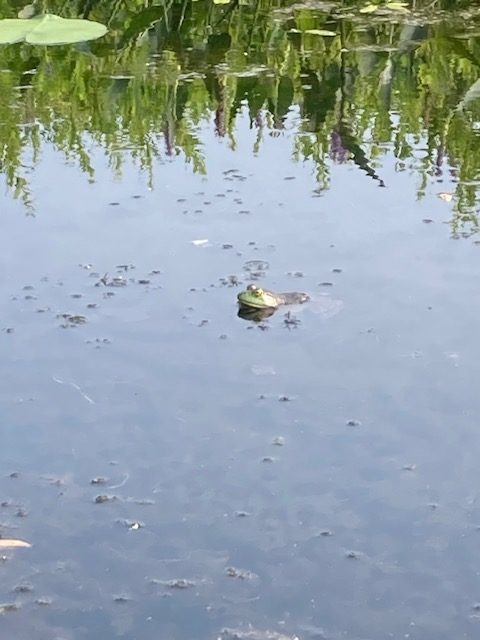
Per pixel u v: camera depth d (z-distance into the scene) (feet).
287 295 10.98
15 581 9.21
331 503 9.59
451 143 13.16
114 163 12.70
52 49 15.42
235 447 9.89
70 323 10.76
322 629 9.01
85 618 9.06
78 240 11.62
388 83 14.51
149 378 10.34
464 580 9.22
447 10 16.71
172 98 14.03
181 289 11.10
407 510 9.54
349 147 13.06
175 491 9.65
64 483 9.68
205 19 16.31
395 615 9.07
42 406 10.14
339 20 16.30
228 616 9.07
